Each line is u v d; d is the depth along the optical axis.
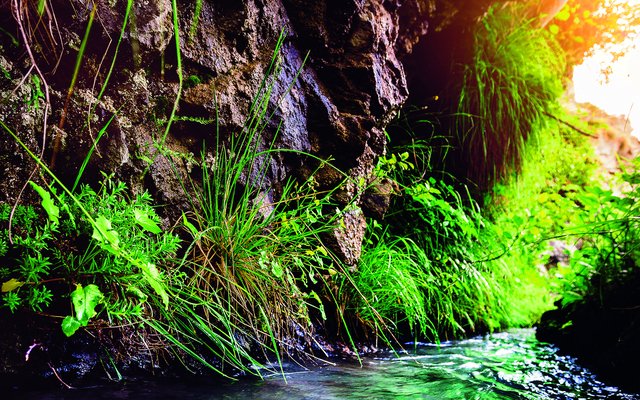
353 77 3.38
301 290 3.10
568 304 3.88
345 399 2.00
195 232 2.37
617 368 2.77
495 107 4.88
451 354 3.22
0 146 1.92
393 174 4.19
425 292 3.91
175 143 2.56
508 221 4.98
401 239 3.83
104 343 2.10
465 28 4.93
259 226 2.68
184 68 2.58
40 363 1.95
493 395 2.23
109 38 2.21
